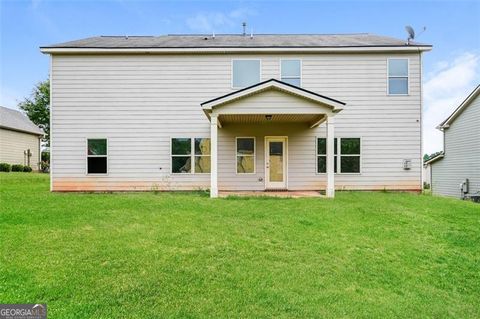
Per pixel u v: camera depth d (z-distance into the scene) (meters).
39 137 29.59
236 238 5.91
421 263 5.32
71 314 3.32
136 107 12.58
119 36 15.26
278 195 11.02
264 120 12.18
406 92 12.62
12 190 12.50
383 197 10.81
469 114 17.81
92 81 12.52
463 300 4.26
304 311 3.58
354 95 12.62
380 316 3.64
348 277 4.58
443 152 20.09
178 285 4.03
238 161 12.75
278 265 4.80
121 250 5.09
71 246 5.21
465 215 8.33
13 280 3.98
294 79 12.64
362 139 12.60
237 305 3.63
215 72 12.65
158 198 10.16
